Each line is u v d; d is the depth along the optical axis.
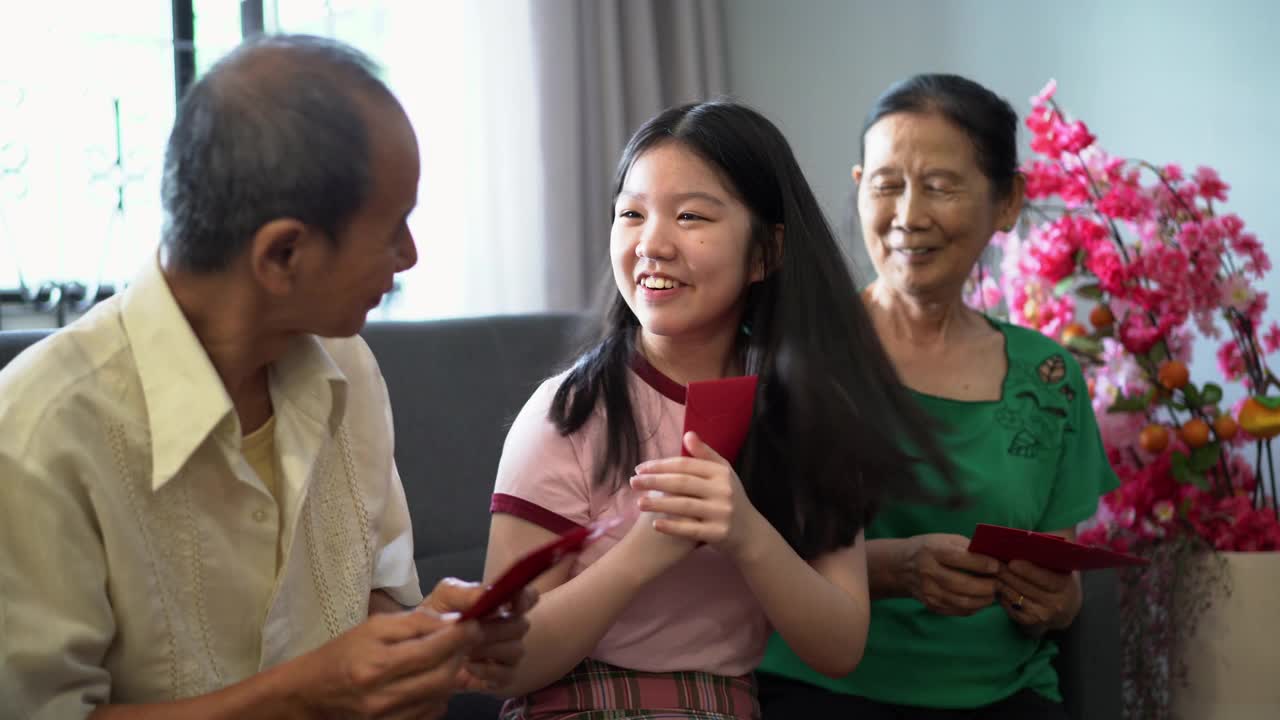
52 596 0.98
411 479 1.91
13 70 2.59
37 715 0.96
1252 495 2.29
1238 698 2.10
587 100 3.20
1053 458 1.81
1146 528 2.20
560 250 3.09
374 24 2.87
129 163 2.72
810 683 1.72
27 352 1.04
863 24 3.29
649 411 1.41
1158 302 2.12
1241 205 2.66
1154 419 2.24
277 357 1.12
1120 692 1.87
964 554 1.56
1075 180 2.19
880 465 1.47
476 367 2.05
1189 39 2.71
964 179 1.72
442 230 2.97
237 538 1.11
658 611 1.35
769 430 1.43
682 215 1.33
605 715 1.31
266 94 0.97
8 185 2.59
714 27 3.38
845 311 1.48
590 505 1.36
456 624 0.98
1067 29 2.91
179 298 1.06
